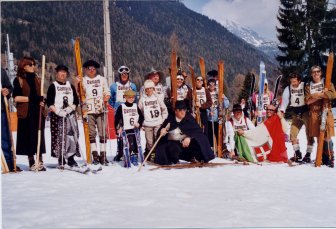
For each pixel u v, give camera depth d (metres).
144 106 7.15
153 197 4.14
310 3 28.91
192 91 8.07
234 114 7.80
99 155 7.21
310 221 3.41
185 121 7.00
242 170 6.38
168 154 6.95
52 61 116.81
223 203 3.94
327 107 7.02
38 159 6.04
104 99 7.00
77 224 3.13
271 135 7.54
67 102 6.27
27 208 3.59
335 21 28.92
